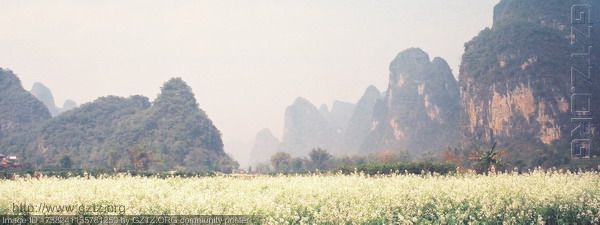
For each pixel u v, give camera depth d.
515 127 158.00
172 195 22.05
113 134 179.50
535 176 31.45
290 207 20.67
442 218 19.30
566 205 21.30
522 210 20.61
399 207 21.08
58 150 178.50
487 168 60.69
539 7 180.25
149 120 182.62
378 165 57.81
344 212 18.92
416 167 56.75
